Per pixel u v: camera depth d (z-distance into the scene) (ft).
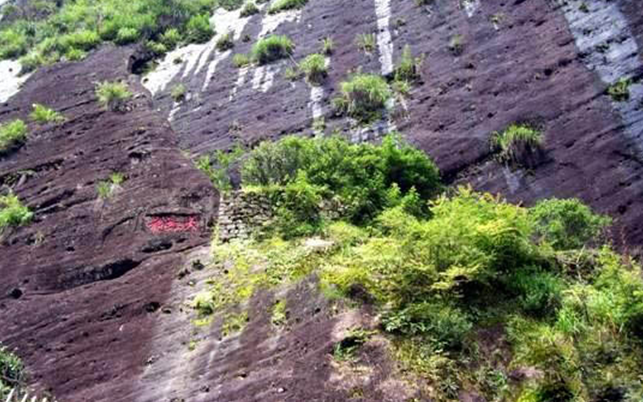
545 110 43.01
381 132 47.16
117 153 47.65
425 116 46.88
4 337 32.96
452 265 25.90
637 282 24.12
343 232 33.71
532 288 25.72
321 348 25.16
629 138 39.01
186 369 27.45
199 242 36.22
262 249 33.65
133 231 38.78
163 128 50.06
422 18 56.08
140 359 29.12
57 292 35.70
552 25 48.49
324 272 29.04
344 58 56.08
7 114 59.52
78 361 30.22
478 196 34.17
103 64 64.64
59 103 58.49
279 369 25.27
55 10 89.40
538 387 21.66
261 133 51.52
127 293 33.55
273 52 60.13
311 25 63.05
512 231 26.89
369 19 59.67
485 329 24.48
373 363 23.86
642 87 40.98
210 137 53.36
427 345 23.98
